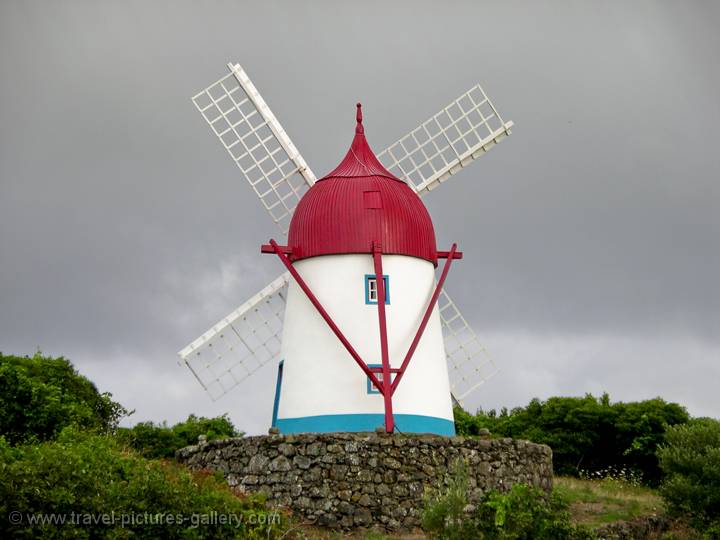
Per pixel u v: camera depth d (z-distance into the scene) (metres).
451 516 20.30
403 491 22.53
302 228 26.72
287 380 26.02
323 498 22.38
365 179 27.02
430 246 27.05
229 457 23.70
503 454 24.12
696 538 25.06
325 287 25.98
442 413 26.03
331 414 24.94
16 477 16.70
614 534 23.69
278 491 22.69
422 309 26.28
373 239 26.05
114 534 16.92
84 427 24.62
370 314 25.67
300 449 22.84
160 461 23.03
